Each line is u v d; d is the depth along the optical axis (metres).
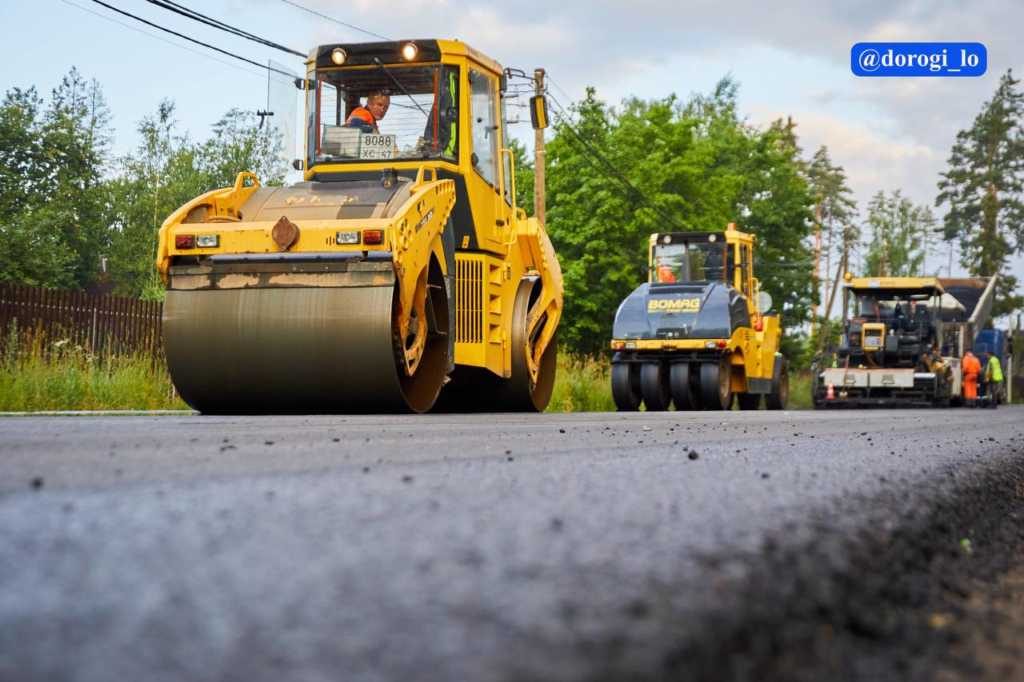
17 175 59.91
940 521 3.21
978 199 103.38
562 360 29.38
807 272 64.12
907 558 2.40
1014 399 70.12
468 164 13.64
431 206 11.79
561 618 1.16
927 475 4.36
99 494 2.35
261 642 1.01
